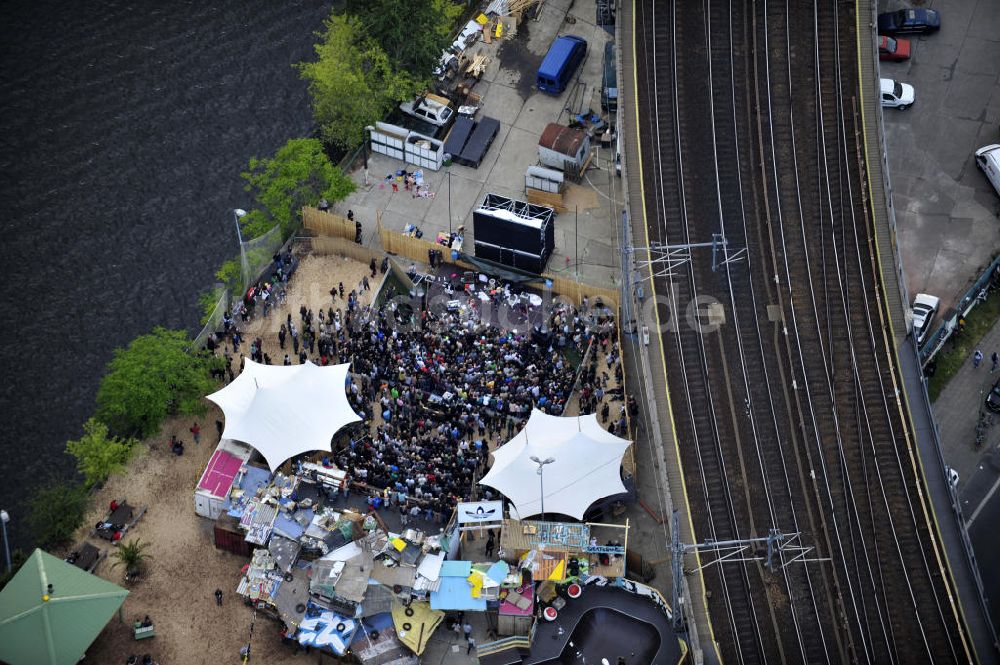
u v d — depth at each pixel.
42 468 162.00
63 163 184.62
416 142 183.12
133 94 191.50
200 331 172.50
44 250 177.50
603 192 181.00
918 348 164.38
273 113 191.25
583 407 160.25
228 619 145.38
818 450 153.38
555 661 141.75
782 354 159.88
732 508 149.88
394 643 142.12
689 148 172.50
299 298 171.38
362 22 184.75
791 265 165.75
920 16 192.38
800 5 179.25
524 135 187.12
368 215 180.00
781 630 142.25
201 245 179.12
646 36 177.62
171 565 149.12
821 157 172.00
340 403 155.88
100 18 198.12
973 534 156.00
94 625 139.50
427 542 146.12
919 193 181.50
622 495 150.25
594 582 146.25
